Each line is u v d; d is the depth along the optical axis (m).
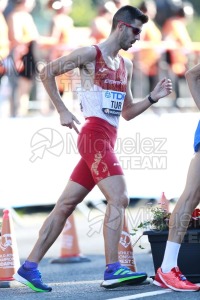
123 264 21.97
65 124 20.12
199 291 19.55
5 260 22.48
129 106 21.25
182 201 19.77
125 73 20.45
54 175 34.22
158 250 20.97
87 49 19.95
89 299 18.83
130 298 18.70
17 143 34.34
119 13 20.14
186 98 39.97
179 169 36.88
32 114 35.72
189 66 40.12
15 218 38.03
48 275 25.09
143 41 39.12
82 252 31.12
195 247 20.66
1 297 19.81
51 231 20.58
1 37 35.25
